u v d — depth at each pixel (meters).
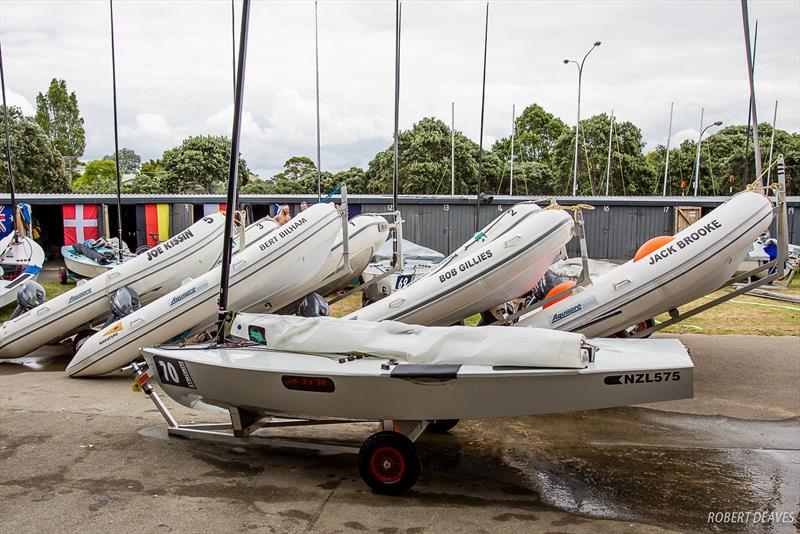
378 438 4.20
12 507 4.04
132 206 21.52
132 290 8.37
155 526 3.78
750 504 4.18
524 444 5.38
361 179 37.38
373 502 4.14
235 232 8.91
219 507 4.04
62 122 57.12
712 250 6.24
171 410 6.23
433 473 4.70
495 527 3.80
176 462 4.83
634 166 39.34
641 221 20.78
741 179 39.00
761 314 11.84
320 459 4.93
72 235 19.88
